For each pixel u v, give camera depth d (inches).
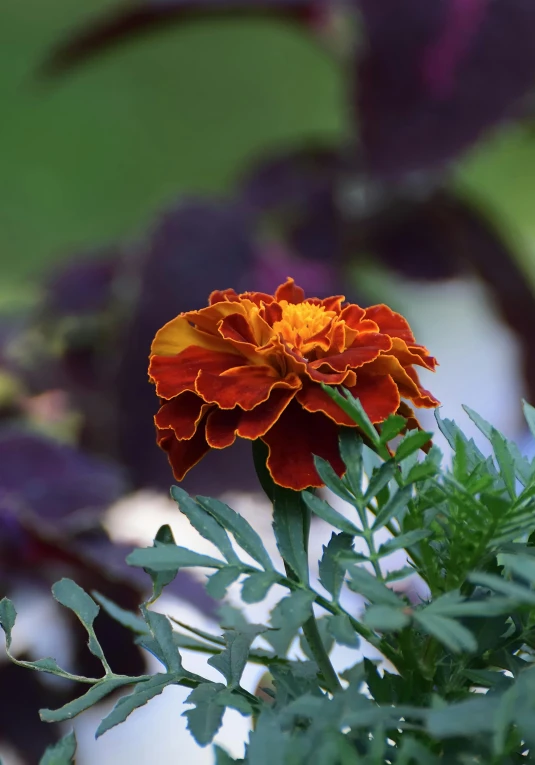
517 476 15.4
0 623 15.0
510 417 36.0
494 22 31.9
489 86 31.8
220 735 25.2
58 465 25.4
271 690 15.4
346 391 14.6
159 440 15.4
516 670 14.7
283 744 13.7
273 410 14.8
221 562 14.7
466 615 14.2
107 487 24.9
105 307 34.5
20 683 23.6
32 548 23.6
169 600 21.7
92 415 33.9
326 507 14.6
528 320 35.6
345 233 35.7
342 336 15.1
